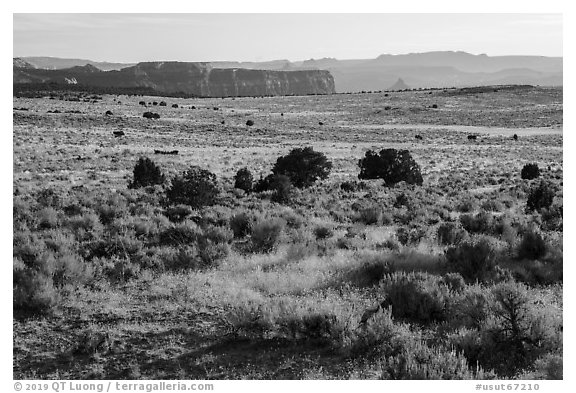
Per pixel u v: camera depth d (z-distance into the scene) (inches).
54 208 959.0
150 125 3641.7
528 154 2832.2
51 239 624.1
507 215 883.4
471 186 1611.7
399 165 1675.7
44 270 479.2
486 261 519.5
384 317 361.4
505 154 2827.3
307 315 375.6
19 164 1742.1
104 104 4965.6
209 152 2559.1
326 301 416.2
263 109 5684.1
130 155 2251.5
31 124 3115.2
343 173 2005.4
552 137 3686.0
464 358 318.7
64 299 456.1
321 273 520.1
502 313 372.2
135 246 634.2
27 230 683.4
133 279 528.7
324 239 708.0
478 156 2726.4
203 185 1043.3
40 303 429.4
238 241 716.0
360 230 783.1
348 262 555.8
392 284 430.0
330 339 365.4
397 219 941.2
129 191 1261.1
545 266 541.3
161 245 685.3
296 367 335.0
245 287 489.1
